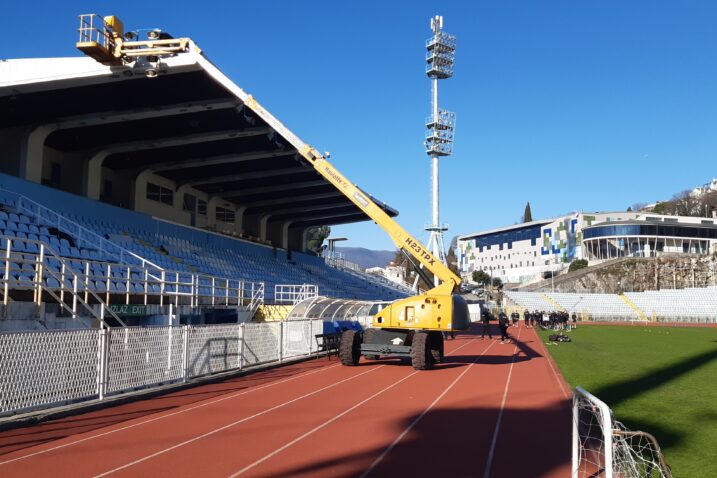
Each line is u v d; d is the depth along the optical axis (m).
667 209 154.38
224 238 45.91
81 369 12.15
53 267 21.33
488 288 109.38
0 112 27.44
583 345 35.09
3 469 7.83
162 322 23.67
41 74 23.97
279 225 60.06
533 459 8.53
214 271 38.22
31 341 10.86
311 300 26.80
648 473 7.48
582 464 8.23
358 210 57.62
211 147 36.16
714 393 15.20
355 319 37.03
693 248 115.81
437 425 10.92
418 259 22.08
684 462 8.29
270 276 46.62
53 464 8.09
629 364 23.20
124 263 26.28
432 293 21.66
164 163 38.22
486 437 9.94
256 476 7.57
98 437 9.77
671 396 14.66
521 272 130.62
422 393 15.03
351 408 12.67
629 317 85.12
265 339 21.42
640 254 111.94
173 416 11.65
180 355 15.88
